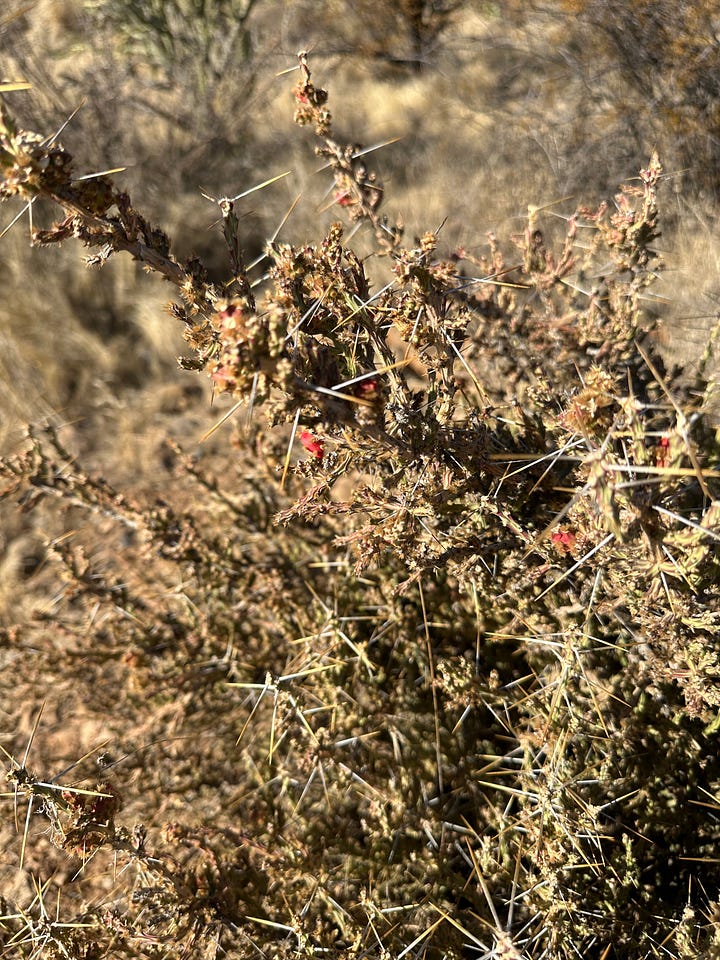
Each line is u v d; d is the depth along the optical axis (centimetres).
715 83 384
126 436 425
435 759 232
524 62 541
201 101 589
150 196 537
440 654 246
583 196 418
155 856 205
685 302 327
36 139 152
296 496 270
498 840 217
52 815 177
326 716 241
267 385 142
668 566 163
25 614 344
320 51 640
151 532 265
